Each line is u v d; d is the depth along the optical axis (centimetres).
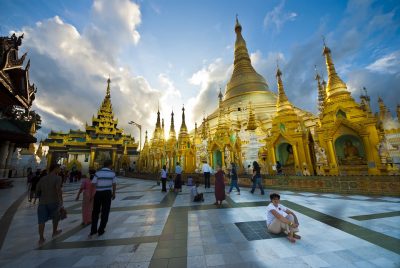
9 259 477
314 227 636
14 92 1482
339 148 1602
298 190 1460
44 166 6059
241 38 5122
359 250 469
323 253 460
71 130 6812
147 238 590
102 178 664
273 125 2139
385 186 1127
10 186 2288
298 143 1820
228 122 2952
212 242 544
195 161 2855
